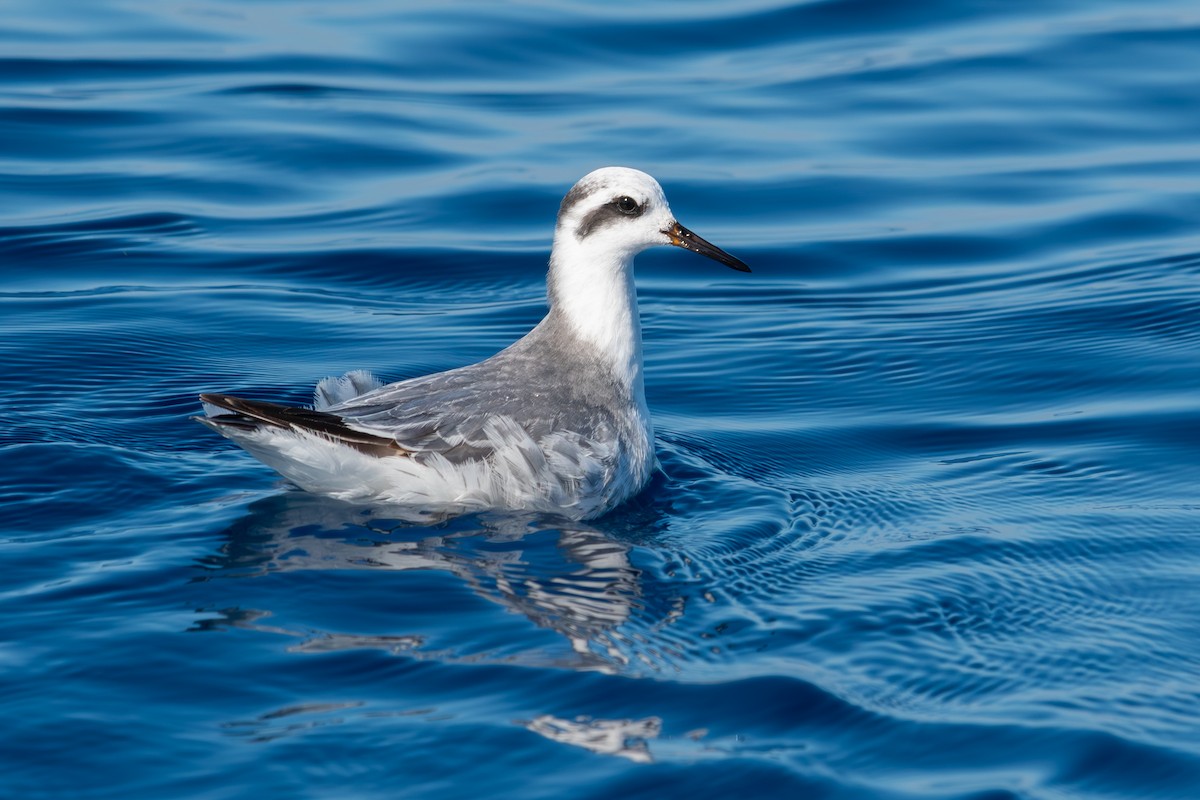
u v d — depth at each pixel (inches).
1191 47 1005.8
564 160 855.7
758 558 459.2
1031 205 816.9
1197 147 880.3
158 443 537.0
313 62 986.1
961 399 618.2
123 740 344.2
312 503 485.7
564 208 529.0
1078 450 561.9
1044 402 612.7
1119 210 807.1
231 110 911.0
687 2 1093.1
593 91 956.6
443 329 680.4
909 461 559.8
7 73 945.5
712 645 398.6
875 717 364.2
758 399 620.7
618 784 334.3
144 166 838.5
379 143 876.0
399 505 486.0
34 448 510.9
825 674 383.2
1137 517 495.2
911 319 700.0
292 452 470.6
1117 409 599.8
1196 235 778.2
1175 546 471.2
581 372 519.5
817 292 733.9
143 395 589.0
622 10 1071.6
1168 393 612.7
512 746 346.9
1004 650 401.1
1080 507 506.6
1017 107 932.0
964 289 733.3
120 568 430.0
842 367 651.5
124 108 905.5
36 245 743.1
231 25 1051.3
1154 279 729.6
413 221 789.9
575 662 385.4
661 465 545.6
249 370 623.5
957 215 806.5
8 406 563.8
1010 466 549.3
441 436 481.1
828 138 892.6
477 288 729.0
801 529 486.6
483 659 386.6
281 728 351.3
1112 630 414.6
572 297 526.6
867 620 413.7
